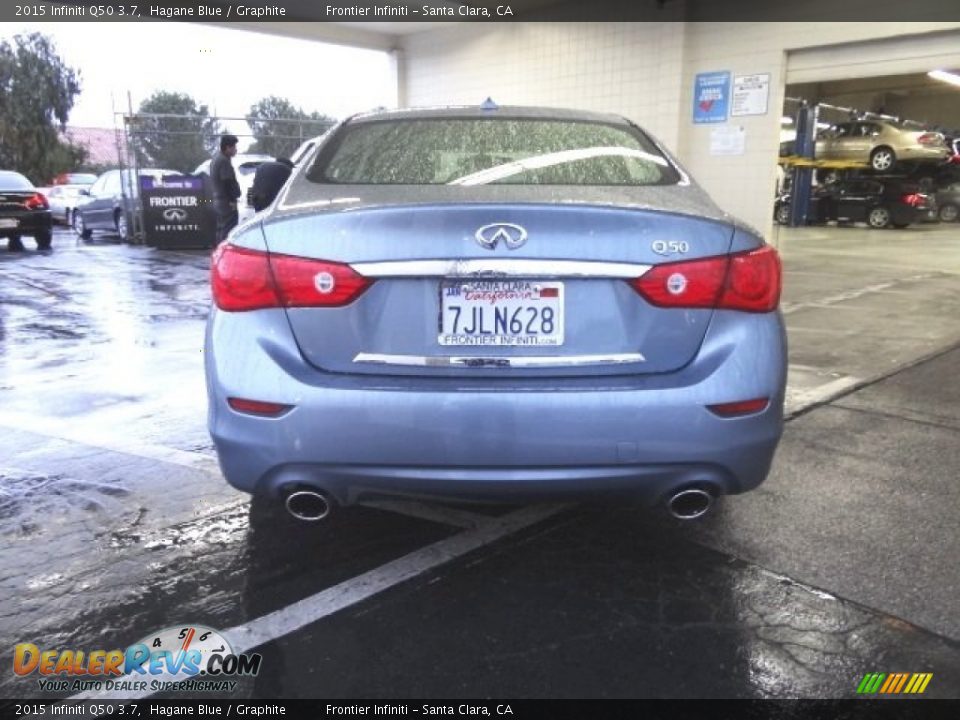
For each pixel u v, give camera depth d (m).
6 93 35.84
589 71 14.13
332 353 2.29
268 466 2.31
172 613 2.50
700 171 12.88
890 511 3.24
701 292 2.29
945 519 3.17
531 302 2.27
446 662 2.26
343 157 2.92
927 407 4.66
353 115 3.42
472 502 2.38
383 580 2.69
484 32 15.82
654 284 2.27
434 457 2.24
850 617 2.49
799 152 22.50
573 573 2.74
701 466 2.30
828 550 2.91
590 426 2.23
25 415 4.49
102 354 5.96
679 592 2.63
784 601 2.58
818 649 2.33
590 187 2.63
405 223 2.24
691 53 12.70
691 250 2.29
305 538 2.99
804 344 6.38
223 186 11.59
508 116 3.27
